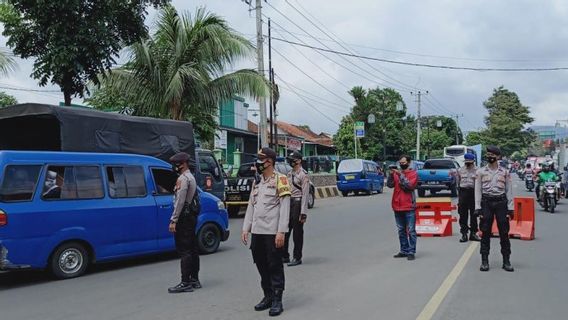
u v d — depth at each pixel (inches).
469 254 406.3
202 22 733.3
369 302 266.8
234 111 1649.9
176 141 546.6
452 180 1012.5
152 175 398.0
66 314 257.4
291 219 374.0
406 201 389.7
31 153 335.9
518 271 341.4
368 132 2138.3
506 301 266.8
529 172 1226.0
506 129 3511.3
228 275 340.8
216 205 434.0
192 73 703.7
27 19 520.4
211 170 659.4
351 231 552.7
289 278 327.0
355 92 2190.0
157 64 728.3
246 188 736.3
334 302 267.9
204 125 915.4
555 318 238.5
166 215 399.5
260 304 257.9
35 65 518.9
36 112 442.9
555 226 580.4
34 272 366.9
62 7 494.6
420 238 502.3
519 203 500.1
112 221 365.1
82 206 350.0
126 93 744.3
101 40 518.0
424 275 330.0
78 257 347.6
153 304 272.2
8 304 279.3
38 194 331.6
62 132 443.8
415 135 2637.8
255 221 256.2
